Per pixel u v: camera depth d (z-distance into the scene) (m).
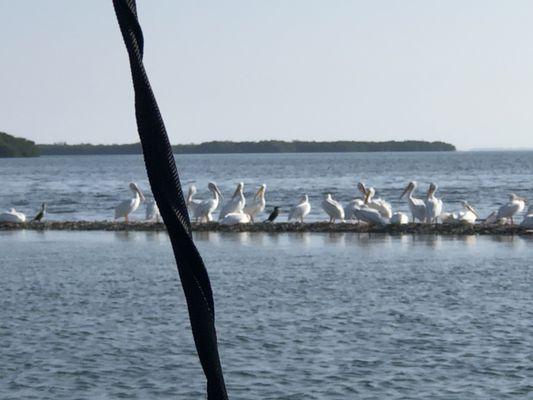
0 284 21.30
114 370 13.05
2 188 78.50
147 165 2.19
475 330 15.41
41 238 32.81
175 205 2.20
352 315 16.86
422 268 22.95
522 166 138.38
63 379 12.56
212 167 158.12
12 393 11.87
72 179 103.06
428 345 14.35
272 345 14.41
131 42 2.19
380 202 35.59
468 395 11.57
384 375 12.56
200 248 28.23
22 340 15.02
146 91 2.18
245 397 11.56
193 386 12.23
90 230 35.44
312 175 107.62
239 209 35.84
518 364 13.08
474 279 20.97
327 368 12.99
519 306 17.53
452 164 156.62
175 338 15.16
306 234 32.22
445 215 34.12
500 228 31.44
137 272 23.27
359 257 25.45
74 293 19.94
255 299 18.69
